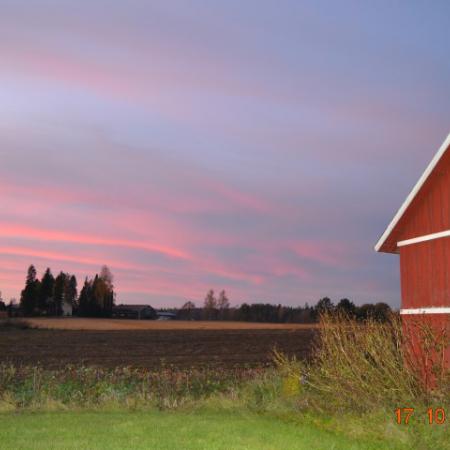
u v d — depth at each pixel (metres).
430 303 16.42
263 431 13.77
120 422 15.10
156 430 13.95
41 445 12.29
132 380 21.20
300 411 15.88
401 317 17.41
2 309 142.38
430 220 16.69
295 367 18.06
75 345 49.16
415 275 17.09
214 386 20.67
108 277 151.12
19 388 19.73
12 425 14.62
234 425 14.58
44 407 17.62
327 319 16.59
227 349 45.81
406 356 14.89
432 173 16.30
